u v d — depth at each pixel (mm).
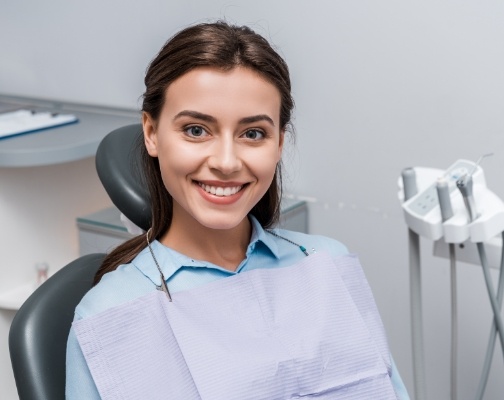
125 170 1359
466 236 1414
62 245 2297
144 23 2314
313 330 1068
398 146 2020
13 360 1101
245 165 1000
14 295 2150
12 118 2311
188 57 977
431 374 2090
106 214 2199
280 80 1017
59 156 2035
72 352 1025
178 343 998
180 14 2252
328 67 2061
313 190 2160
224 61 972
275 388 1008
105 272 1146
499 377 2004
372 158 2061
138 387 989
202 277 1094
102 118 2389
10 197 2150
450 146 1956
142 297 1023
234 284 1068
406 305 2094
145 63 2342
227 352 1003
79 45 2441
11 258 2178
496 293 1564
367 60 2006
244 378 991
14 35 2551
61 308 1165
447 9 1888
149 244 1116
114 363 995
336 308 1101
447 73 1920
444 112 1943
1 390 2188
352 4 1994
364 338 1094
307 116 2121
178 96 987
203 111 974
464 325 2025
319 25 2049
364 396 1073
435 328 2057
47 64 2518
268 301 1075
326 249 1232
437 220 1434
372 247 2113
